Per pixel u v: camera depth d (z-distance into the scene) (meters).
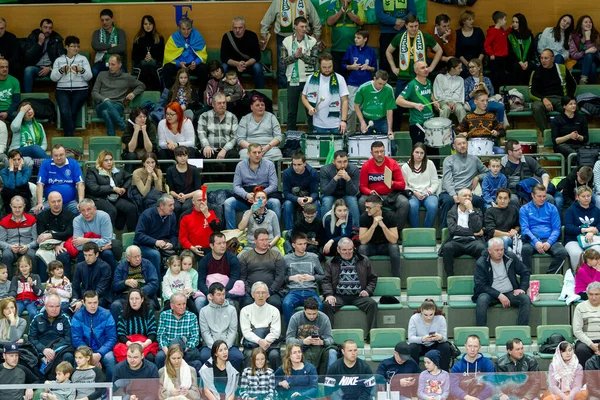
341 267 26.97
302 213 28.59
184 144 31.28
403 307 27.02
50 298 25.31
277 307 26.62
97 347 25.27
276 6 35.41
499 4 36.97
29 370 24.80
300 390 21.77
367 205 28.05
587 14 37.03
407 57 34.31
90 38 36.66
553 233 28.47
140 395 21.53
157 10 36.66
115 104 33.78
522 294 26.95
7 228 28.22
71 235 28.33
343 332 25.88
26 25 36.53
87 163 30.88
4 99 33.66
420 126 32.62
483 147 31.45
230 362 25.00
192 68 34.50
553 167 31.72
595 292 25.81
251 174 29.55
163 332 25.33
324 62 32.22
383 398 21.81
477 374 21.91
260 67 35.06
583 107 34.25
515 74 35.94
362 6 35.81
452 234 28.39
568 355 22.81
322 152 31.39
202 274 26.80
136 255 26.59
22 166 29.86
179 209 29.05
